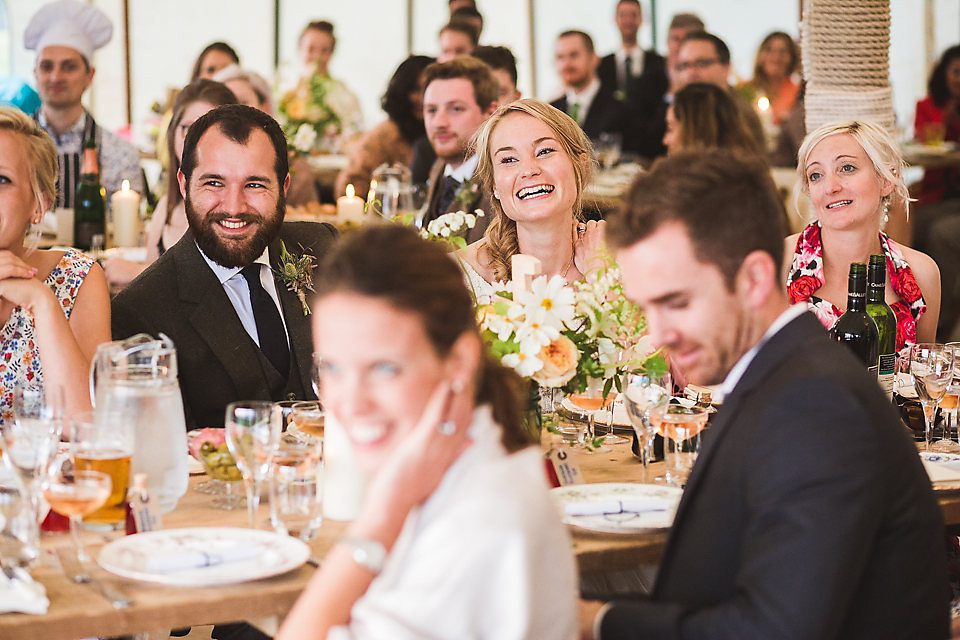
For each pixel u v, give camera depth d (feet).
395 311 4.21
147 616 5.08
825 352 4.93
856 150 10.58
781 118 29.04
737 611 4.62
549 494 4.44
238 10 34.24
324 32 30.81
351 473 6.40
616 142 26.53
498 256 10.40
